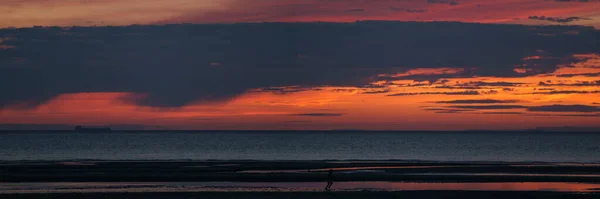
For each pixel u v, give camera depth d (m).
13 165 112.56
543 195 67.38
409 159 160.38
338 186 76.75
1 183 79.00
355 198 64.94
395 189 73.38
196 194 66.94
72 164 118.25
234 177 86.56
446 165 118.44
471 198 65.50
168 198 64.38
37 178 83.88
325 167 111.38
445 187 76.00
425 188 74.81
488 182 81.69
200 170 101.50
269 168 107.75
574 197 66.25
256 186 76.31
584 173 95.88
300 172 98.19
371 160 149.62
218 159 156.00
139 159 152.75
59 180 81.94
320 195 66.75
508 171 99.81
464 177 87.25
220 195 66.38
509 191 71.00
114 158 158.88
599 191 71.94
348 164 121.12
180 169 103.62
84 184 78.06
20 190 71.31
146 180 82.56
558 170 101.69
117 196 65.25
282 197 65.19
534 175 91.56
